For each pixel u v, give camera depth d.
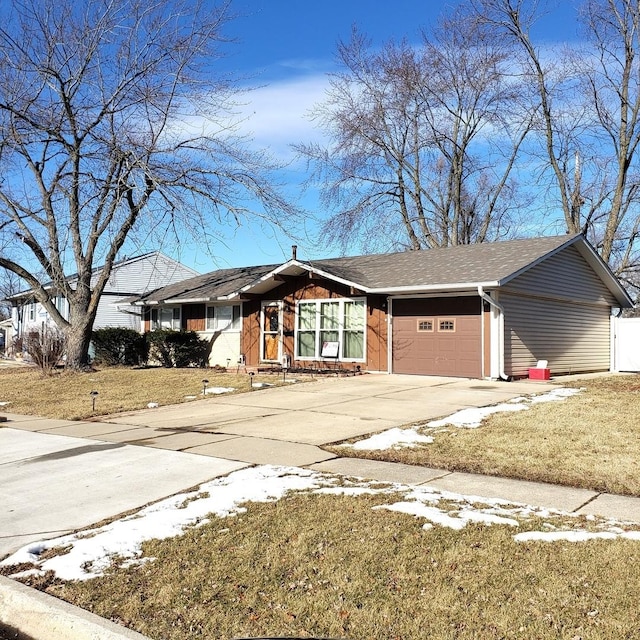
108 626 3.71
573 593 3.82
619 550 4.42
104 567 4.55
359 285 17.80
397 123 33.16
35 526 5.67
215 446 8.85
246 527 5.23
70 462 8.21
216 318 23.44
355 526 5.14
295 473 7.07
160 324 25.95
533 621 3.52
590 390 13.54
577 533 4.80
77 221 20.19
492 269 16.23
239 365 20.81
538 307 17.92
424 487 6.36
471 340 16.48
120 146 18.11
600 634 3.35
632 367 21.77
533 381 16.00
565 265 19.22
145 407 13.40
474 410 10.91
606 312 22.23
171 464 7.83
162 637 3.58
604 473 6.73
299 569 4.38
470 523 5.11
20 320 37.50
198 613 3.82
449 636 3.42
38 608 4.02
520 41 29.05
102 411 12.98
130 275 33.88
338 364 19.30
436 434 9.05
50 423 11.87
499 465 7.21
